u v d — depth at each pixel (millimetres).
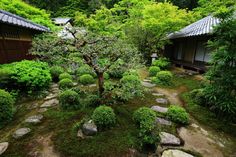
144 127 3629
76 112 4805
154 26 11102
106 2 22203
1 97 4480
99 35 5004
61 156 3281
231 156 3607
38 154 3312
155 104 5809
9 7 11141
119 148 3475
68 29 4695
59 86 6941
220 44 4945
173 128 4359
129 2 15484
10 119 4535
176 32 12547
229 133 4430
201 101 5770
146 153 3443
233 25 4645
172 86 8031
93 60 4910
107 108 4219
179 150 3604
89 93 5820
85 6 24703
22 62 6867
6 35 7250
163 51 16094
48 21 13375
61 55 4836
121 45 4914
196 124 4730
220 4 13703
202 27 9430
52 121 4426
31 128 4125
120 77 8367
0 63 6879
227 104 4660
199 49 10305
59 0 26734
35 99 5953
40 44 4871
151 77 9242
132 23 13516
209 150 3723
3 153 3334
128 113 4883
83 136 3791
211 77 5227
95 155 3303
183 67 11680
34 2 25656
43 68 7199
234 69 4797
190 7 21359
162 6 11250
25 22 8227
